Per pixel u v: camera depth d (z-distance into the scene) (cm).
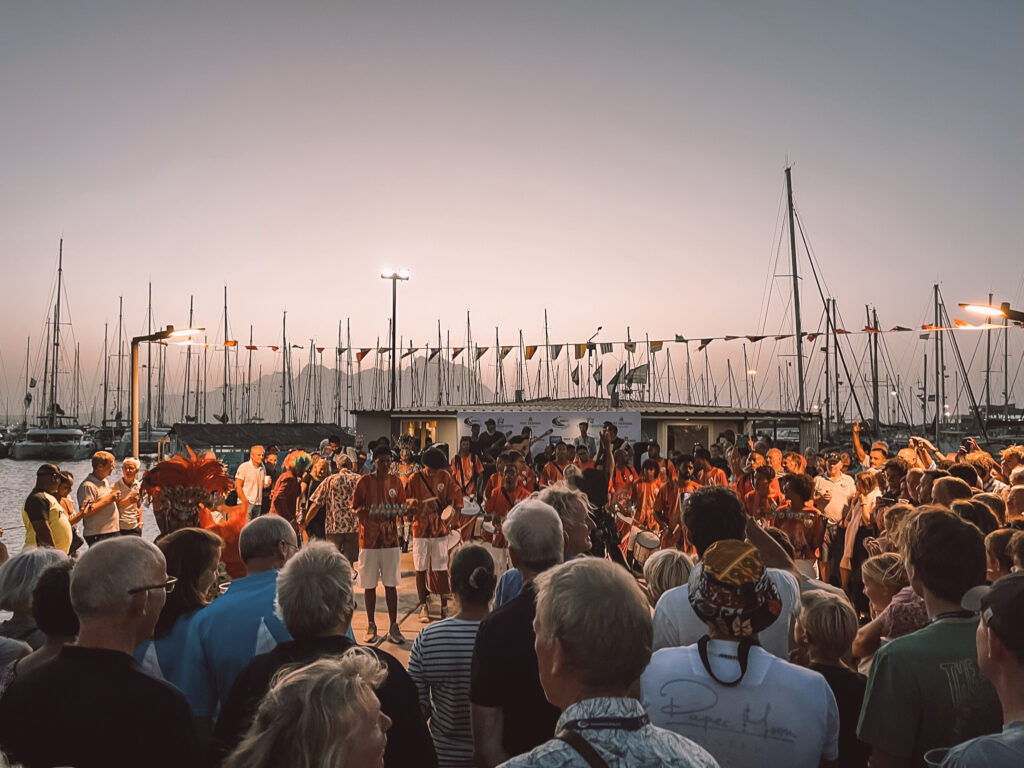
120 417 8312
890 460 779
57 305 7894
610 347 2056
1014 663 177
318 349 2314
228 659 322
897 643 258
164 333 1291
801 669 235
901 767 252
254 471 1255
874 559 425
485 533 981
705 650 238
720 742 226
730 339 1972
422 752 267
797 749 222
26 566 350
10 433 8900
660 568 398
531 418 2020
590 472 951
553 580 184
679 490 1087
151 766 226
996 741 171
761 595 234
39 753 221
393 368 2533
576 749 156
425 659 344
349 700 156
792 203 2853
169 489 702
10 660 305
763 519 928
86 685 229
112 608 239
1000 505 492
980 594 253
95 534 838
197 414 8488
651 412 2388
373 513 786
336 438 1368
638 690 191
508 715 282
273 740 152
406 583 1074
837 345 4328
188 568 344
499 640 283
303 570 282
